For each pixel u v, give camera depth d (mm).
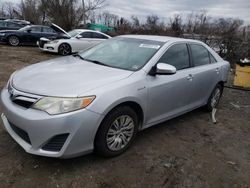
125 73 3158
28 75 3049
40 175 2637
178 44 4000
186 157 3295
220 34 14656
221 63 5082
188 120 4609
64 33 13805
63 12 28844
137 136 3729
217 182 2865
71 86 2686
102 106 2670
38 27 14688
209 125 4480
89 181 2629
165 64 3334
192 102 4328
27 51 12625
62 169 2762
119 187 2600
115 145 3025
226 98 6590
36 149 2572
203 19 22859
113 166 2916
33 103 2570
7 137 3291
